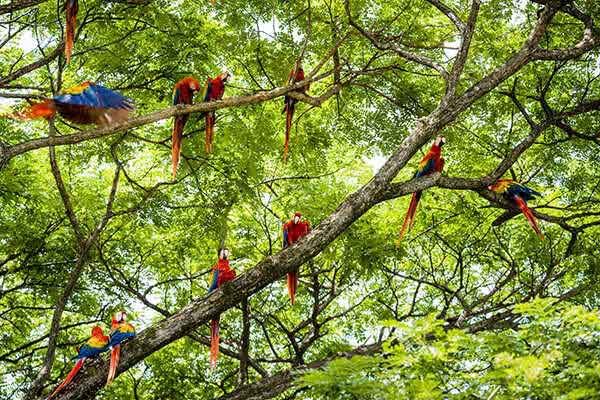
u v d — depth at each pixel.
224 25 12.12
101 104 6.25
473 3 10.51
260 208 13.38
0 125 11.87
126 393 12.18
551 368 6.22
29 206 12.16
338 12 11.64
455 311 13.84
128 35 10.93
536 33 10.73
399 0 12.31
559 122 11.39
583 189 13.40
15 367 12.35
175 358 12.88
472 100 10.27
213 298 8.70
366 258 11.47
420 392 5.81
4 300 12.48
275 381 9.72
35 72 12.35
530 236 12.86
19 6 8.32
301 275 11.73
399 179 13.80
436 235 13.02
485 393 6.20
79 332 13.14
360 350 10.16
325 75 10.11
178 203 12.84
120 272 11.62
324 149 13.48
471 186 10.23
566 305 6.60
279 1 11.45
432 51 12.77
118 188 13.59
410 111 12.43
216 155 12.27
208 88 10.04
